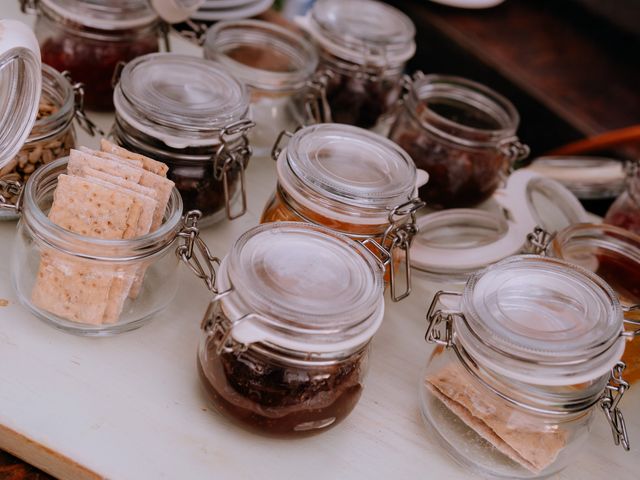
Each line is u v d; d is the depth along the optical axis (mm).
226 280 374
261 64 589
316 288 373
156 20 553
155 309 427
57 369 406
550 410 386
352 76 593
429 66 951
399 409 437
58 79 469
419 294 514
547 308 397
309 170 427
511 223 542
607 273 498
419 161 547
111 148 431
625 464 439
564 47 983
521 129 911
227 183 478
